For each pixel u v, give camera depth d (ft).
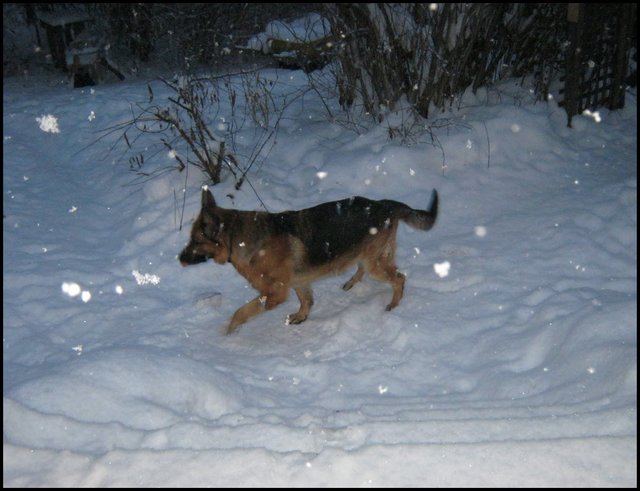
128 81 23.06
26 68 26.43
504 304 7.94
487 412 5.58
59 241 10.46
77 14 26.20
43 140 16.44
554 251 9.14
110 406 5.64
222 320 8.11
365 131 13.24
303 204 10.94
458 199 10.94
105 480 4.54
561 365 6.40
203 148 11.48
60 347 7.36
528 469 4.56
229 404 6.11
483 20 12.97
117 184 12.71
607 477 4.45
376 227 7.74
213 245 7.25
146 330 7.83
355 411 5.85
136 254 9.84
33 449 4.89
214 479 4.53
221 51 19.53
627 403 5.40
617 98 14.47
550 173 11.83
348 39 13.10
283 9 23.84
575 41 12.92
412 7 12.90
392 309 8.05
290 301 8.68
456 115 13.26
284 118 14.83
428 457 4.70
